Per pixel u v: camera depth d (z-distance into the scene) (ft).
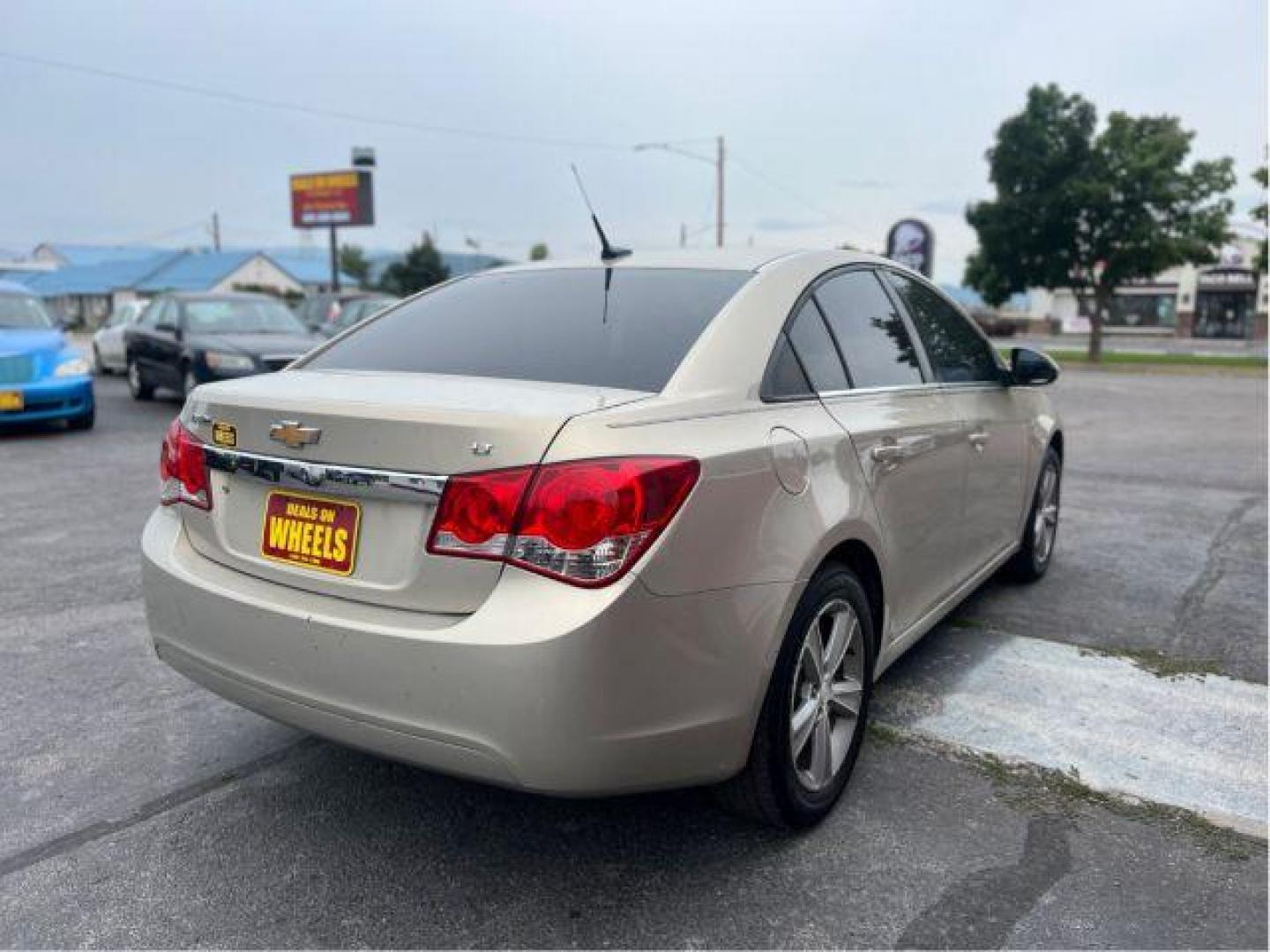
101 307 216.13
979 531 13.19
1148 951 7.51
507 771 7.09
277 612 7.91
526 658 6.83
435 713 7.19
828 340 10.03
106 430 35.65
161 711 11.65
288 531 8.17
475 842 8.96
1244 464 30.25
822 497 8.70
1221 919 7.88
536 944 7.59
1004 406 14.01
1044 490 16.44
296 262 242.78
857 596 9.43
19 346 33.14
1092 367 90.07
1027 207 94.43
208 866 8.57
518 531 7.03
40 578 16.88
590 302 9.84
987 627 14.37
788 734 8.50
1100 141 91.50
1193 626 14.42
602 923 7.84
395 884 8.34
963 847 8.86
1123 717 11.38
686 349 8.54
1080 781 9.96
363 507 7.72
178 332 40.24
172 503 9.37
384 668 7.35
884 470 9.84
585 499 6.93
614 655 6.96
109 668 12.93
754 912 7.97
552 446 7.06
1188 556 18.47
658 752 7.39
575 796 7.18
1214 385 67.31
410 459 7.38
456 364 9.18
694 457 7.43
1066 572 17.31
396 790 9.87
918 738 10.85
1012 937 7.67
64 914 7.91
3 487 24.85
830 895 8.18
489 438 7.14
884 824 9.21
